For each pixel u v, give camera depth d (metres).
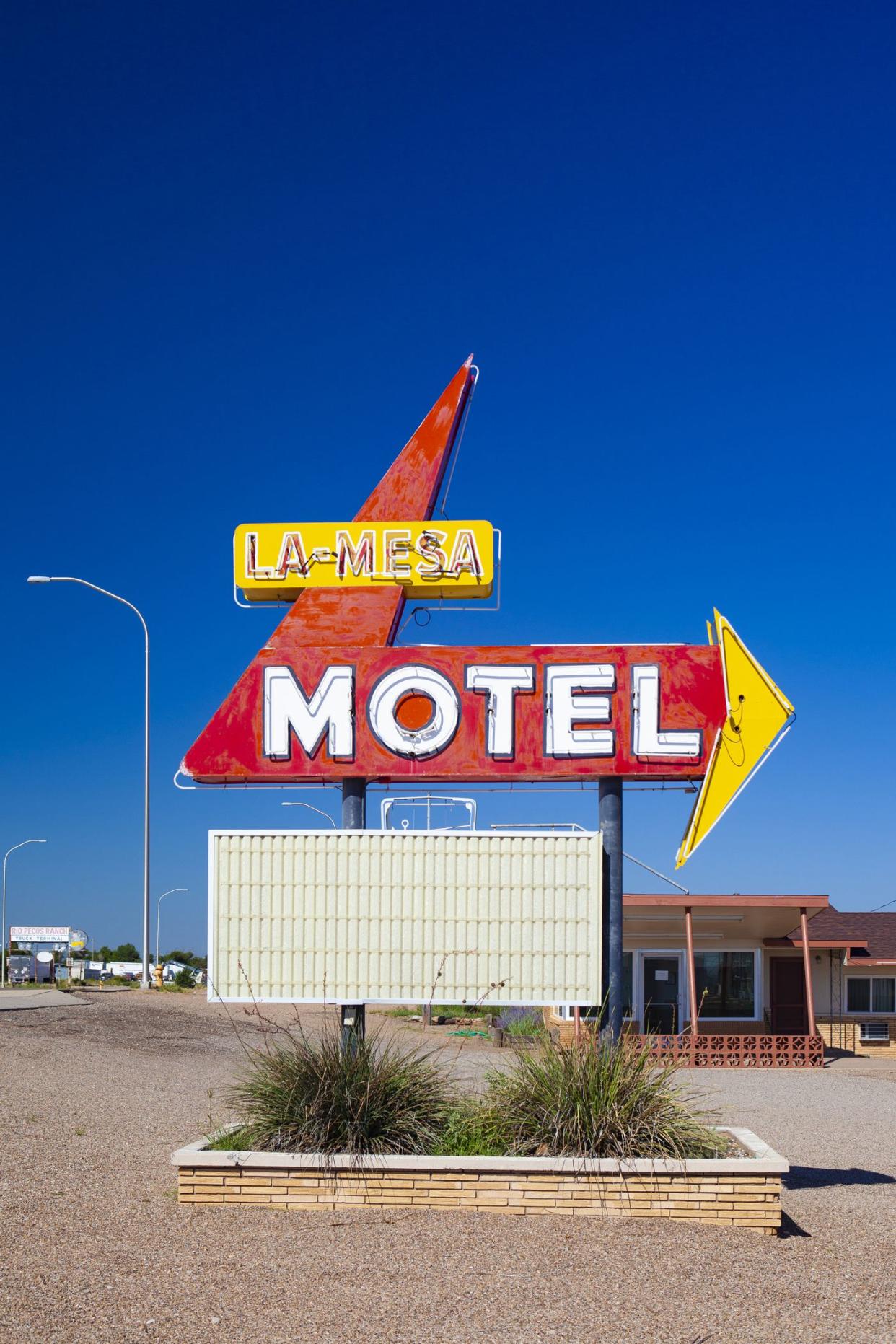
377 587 14.09
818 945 31.41
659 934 31.64
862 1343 7.12
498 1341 6.88
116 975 79.94
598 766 13.09
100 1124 13.79
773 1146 15.51
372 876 11.81
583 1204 9.77
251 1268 8.11
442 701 13.35
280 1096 10.49
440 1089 11.03
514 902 11.71
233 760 13.40
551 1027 28.00
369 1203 9.79
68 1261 8.05
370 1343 6.77
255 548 14.26
